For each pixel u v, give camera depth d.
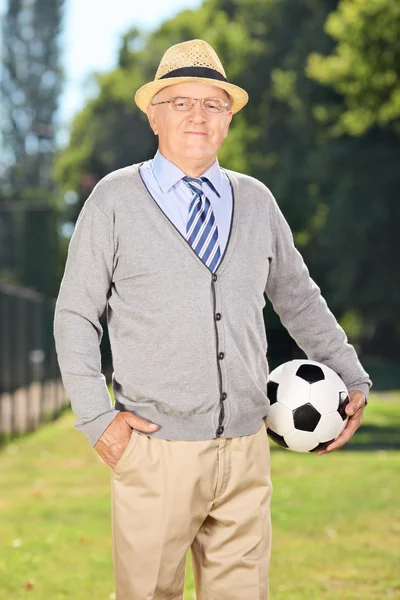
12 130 74.19
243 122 43.31
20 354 18.55
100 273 4.01
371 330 43.16
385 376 34.44
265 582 4.09
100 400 3.93
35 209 41.19
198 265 3.94
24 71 74.25
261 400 4.10
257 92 43.12
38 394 21.28
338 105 36.75
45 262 41.09
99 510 9.71
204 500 3.98
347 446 14.92
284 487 10.68
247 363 4.01
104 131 55.25
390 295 37.84
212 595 4.08
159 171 4.07
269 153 42.47
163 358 3.91
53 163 73.00
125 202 3.98
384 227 37.38
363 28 25.88
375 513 9.07
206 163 4.06
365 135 36.50
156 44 54.78
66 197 58.59
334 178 38.22
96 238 3.98
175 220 3.99
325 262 40.03
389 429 17.78
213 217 4.03
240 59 43.28
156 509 3.93
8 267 65.19
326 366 4.55
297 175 40.50
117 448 3.90
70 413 23.06
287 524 8.64
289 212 41.19
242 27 44.97
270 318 43.19
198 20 54.34
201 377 3.91
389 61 25.84
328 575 6.88
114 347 4.05
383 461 12.75
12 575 7.02
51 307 22.81
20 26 74.19
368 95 26.67
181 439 3.92
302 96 37.94
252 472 4.05
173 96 4.07
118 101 55.97
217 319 3.93
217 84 4.06
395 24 25.52
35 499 10.48
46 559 7.53
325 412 4.44
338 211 37.53
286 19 43.19
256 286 4.07
